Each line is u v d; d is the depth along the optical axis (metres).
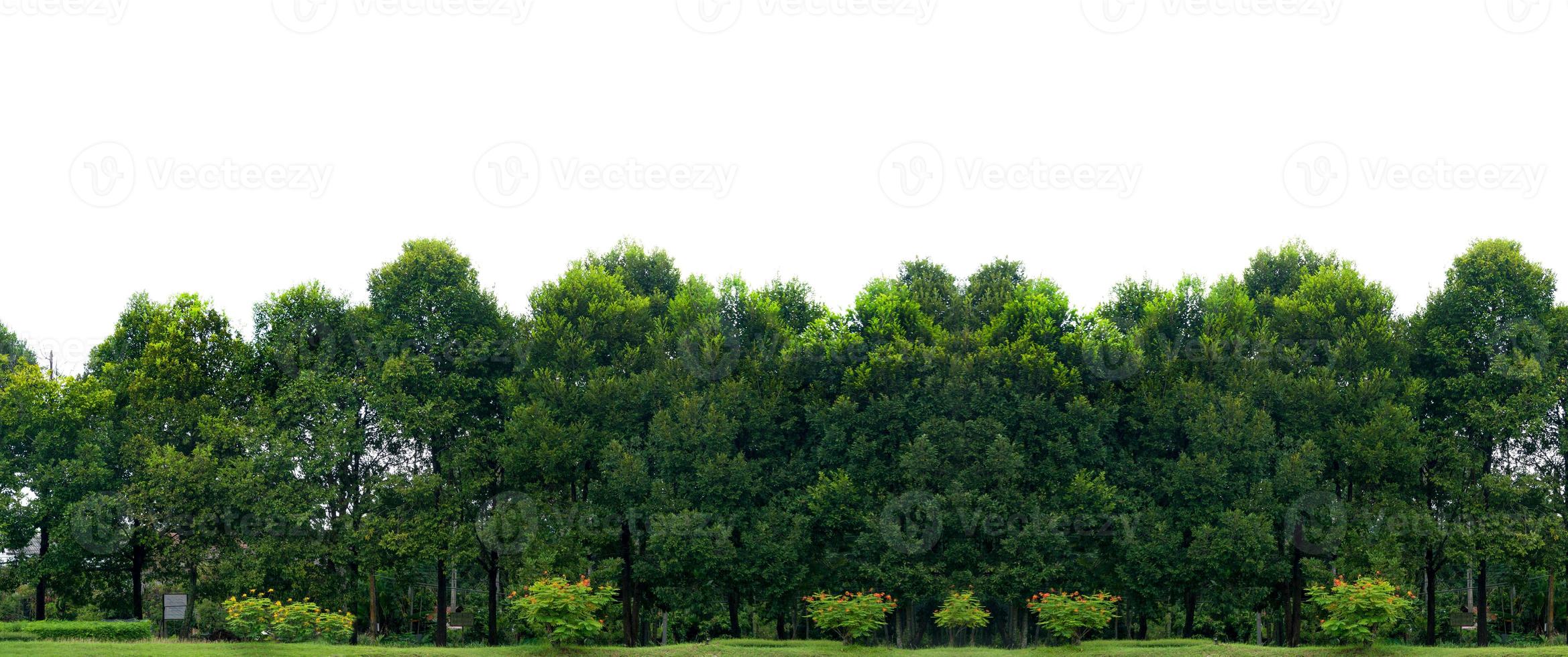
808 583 31.50
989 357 31.48
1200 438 31.14
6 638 26.45
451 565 32.59
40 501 34.47
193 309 35.47
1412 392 32.19
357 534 32.69
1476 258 33.38
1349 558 30.97
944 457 30.88
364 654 25.06
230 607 27.62
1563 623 37.03
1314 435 31.89
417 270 34.62
